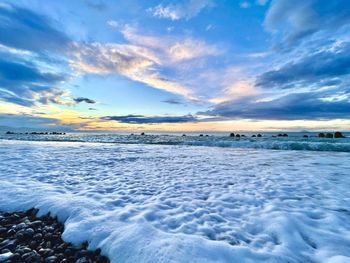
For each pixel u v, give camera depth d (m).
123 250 2.21
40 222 3.08
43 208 3.40
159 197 4.19
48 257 2.30
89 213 3.16
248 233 2.74
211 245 2.25
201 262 1.96
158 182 5.47
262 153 12.85
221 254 2.12
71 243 2.53
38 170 6.80
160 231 2.56
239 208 3.61
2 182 4.69
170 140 24.69
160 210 3.47
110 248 2.31
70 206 3.35
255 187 4.97
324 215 3.28
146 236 2.38
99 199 4.00
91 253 2.35
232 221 3.09
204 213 3.37
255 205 3.75
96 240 2.50
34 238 2.68
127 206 3.58
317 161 9.32
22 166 7.46
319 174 6.45
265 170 7.20
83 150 14.15
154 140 25.62
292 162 9.05
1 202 3.63
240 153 12.73
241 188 4.88
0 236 2.74
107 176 6.16
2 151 12.35
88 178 5.85
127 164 8.46
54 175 6.10
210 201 3.96
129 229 2.56
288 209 3.52
